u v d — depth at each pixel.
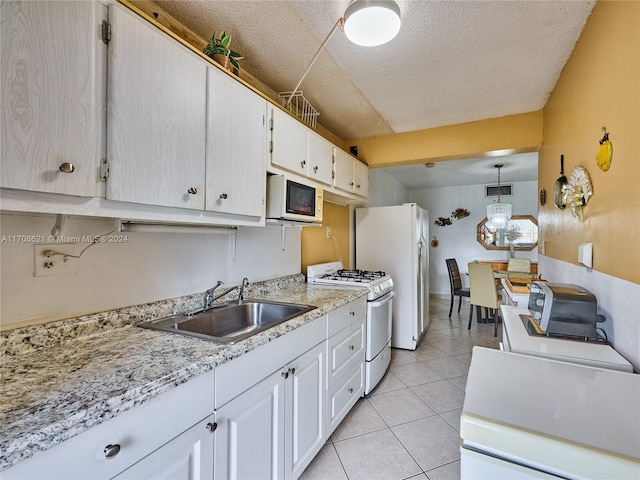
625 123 1.12
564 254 1.90
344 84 2.20
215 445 1.01
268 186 1.79
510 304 2.10
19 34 0.77
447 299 6.35
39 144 0.80
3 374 0.86
